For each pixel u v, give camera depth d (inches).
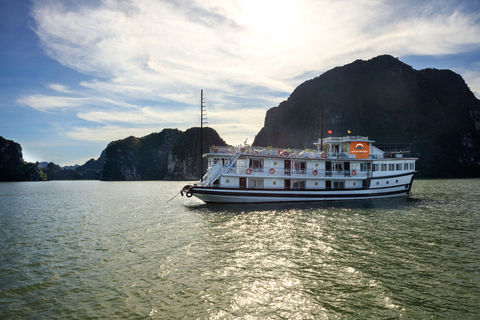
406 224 1017.5
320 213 1243.2
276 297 474.3
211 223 1055.6
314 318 412.8
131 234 928.9
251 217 1161.4
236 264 622.5
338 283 523.8
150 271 592.1
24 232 1005.2
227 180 1449.3
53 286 529.7
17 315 430.6
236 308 440.8
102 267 624.1
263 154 1499.8
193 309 438.6
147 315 423.5
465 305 445.7
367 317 414.3
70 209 1660.9
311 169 1562.5
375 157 1704.0
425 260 642.2
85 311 438.9
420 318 411.2
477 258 655.8
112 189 4165.8
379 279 540.7
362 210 1318.9
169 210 1465.3
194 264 626.5
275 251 709.3
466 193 2235.5
